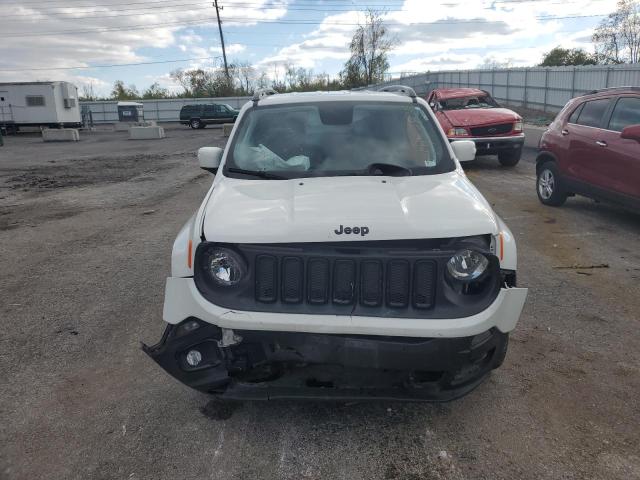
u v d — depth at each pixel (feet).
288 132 13.04
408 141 12.85
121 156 66.59
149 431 10.18
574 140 26.61
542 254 20.97
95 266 20.29
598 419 10.47
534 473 8.99
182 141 91.09
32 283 18.48
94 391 11.62
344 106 13.82
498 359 9.59
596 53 142.41
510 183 36.52
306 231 9.06
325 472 9.05
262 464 9.24
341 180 11.27
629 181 23.00
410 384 9.56
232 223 9.41
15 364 12.82
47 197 36.73
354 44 182.29
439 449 9.59
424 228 9.12
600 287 17.46
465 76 153.38
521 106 123.03
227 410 10.82
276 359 9.41
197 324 9.40
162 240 24.03
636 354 13.07
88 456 9.50
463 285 9.16
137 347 13.66
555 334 14.12
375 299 8.96
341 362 9.00
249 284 9.16
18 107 120.47
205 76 210.59
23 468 9.23
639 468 9.09
